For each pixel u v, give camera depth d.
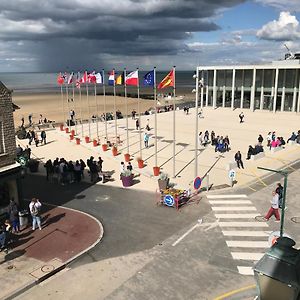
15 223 18.84
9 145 19.88
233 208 21.59
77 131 48.69
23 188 26.14
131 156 34.50
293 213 20.84
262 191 24.48
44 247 17.25
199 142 39.06
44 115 77.62
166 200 21.95
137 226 19.38
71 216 20.86
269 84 62.38
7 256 16.45
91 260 16.08
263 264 10.41
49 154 36.62
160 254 16.44
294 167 30.19
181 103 91.12
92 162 27.56
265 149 36.47
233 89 65.44
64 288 14.12
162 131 46.97
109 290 13.91
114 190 25.22
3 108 19.28
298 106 60.09
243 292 13.63
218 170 29.38
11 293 13.70
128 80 33.38
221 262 15.72
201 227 19.12
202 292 13.69
